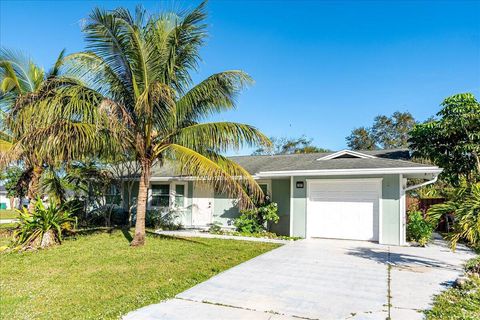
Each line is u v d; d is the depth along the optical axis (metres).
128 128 9.38
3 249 9.69
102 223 15.97
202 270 7.29
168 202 16.55
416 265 7.91
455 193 7.48
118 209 16.95
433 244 11.30
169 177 15.57
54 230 10.64
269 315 4.64
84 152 8.97
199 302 5.18
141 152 9.91
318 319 4.50
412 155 14.89
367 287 6.04
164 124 9.77
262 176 13.12
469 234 6.52
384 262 8.25
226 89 9.82
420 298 5.39
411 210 13.34
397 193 11.40
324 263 8.11
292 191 12.95
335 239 12.25
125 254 8.98
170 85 9.78
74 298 5.39
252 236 12.88
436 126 13.74
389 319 4.49
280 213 14.41
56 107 8.30
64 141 8.19
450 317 4.50
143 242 10.28
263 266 7.76
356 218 12.14
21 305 5.06
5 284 6.24
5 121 10.48
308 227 12.59
